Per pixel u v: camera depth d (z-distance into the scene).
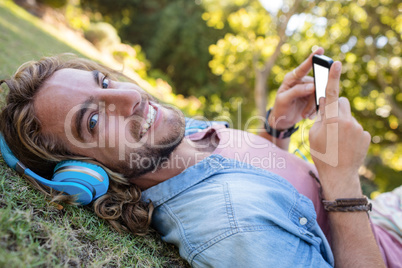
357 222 0.83
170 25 7.35
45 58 0.87
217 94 7.02
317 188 0.92
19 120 0.81
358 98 5.46
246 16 4.97
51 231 0.72
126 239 0.81
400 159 5.74
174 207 0.83
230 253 0.76
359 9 4.45
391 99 4.68
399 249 0.92
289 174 0.91
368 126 5.53
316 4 4.36
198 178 0.84
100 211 0.81
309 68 0.99
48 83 0.83
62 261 0.70
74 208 0.80
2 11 2.38
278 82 5.85
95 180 0.80
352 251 0.82
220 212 0.78
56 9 4.52
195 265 0.79
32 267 0.67
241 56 5.80
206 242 0.78
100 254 0.75
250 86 6.39
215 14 5.90
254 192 0.80
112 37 4.43
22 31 2.01
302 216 0.83
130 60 4.16
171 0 7.85
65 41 2.74
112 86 0.88
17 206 0.73
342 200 0.84
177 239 0.81
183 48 7.37
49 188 0.78
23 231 0.69
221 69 6.36
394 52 4.61
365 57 5.04
